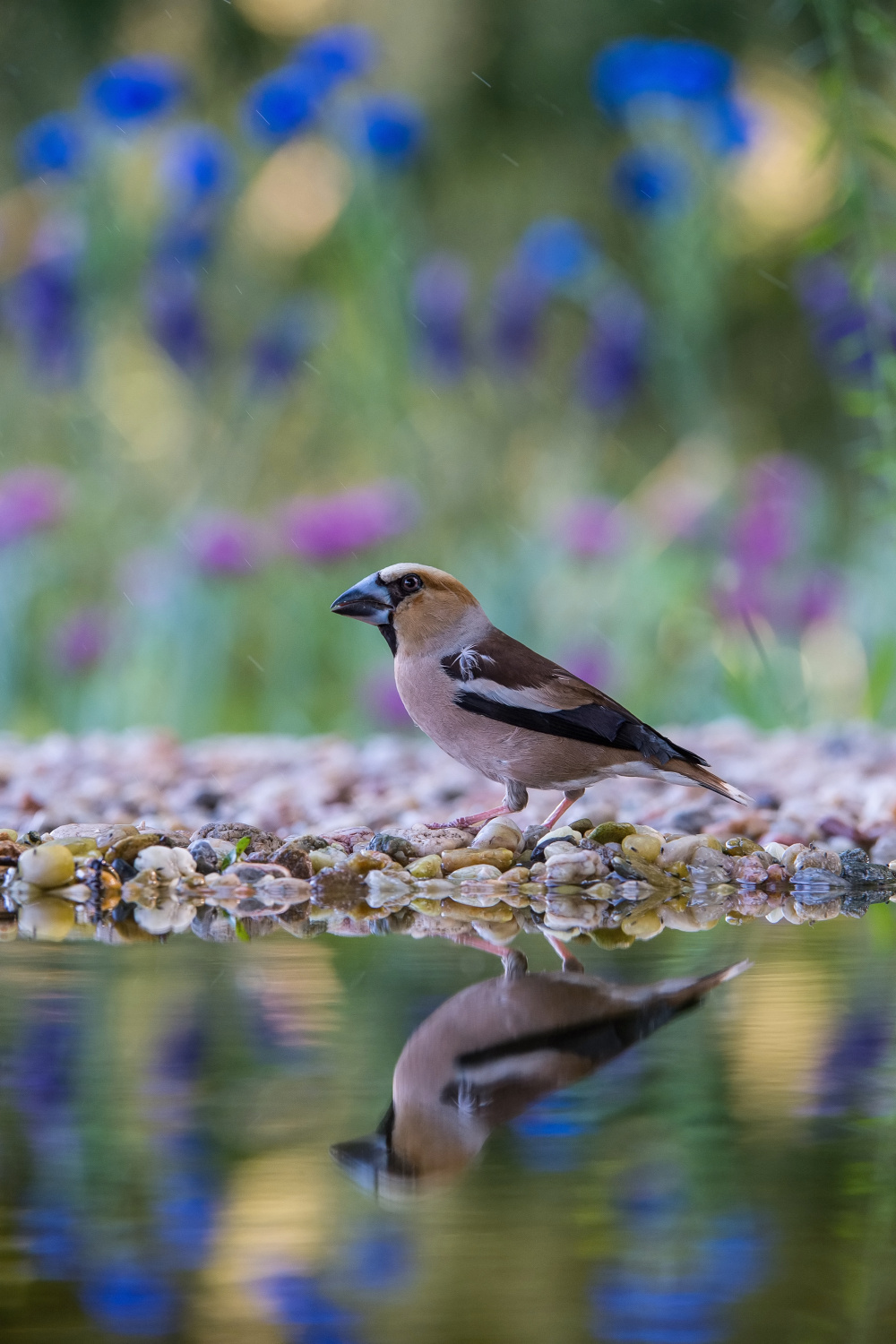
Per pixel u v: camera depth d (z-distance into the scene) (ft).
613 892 25.14
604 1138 12.37
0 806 32.50
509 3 79.97
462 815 29.25
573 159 79.82
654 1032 15.39
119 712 51.37
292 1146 12.16
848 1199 11.14
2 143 75.92
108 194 54.75
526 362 55.31
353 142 53.93
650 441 70.44
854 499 69.51
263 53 77.61
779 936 20.93
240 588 51.67
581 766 25.52
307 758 38.91
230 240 64.49
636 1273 10.00
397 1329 9.39
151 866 25.23
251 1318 9.54
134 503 60.34
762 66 75.00
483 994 17.11
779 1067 14.21
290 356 56.24
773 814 29.86
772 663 49.55
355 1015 16.08
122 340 61.57
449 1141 12.27
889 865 26.94
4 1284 9.96
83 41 77.97
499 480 61.26
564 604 51.70
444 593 26.04
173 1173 11.57
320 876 25.12
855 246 42.09
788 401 77.46
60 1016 16.03
